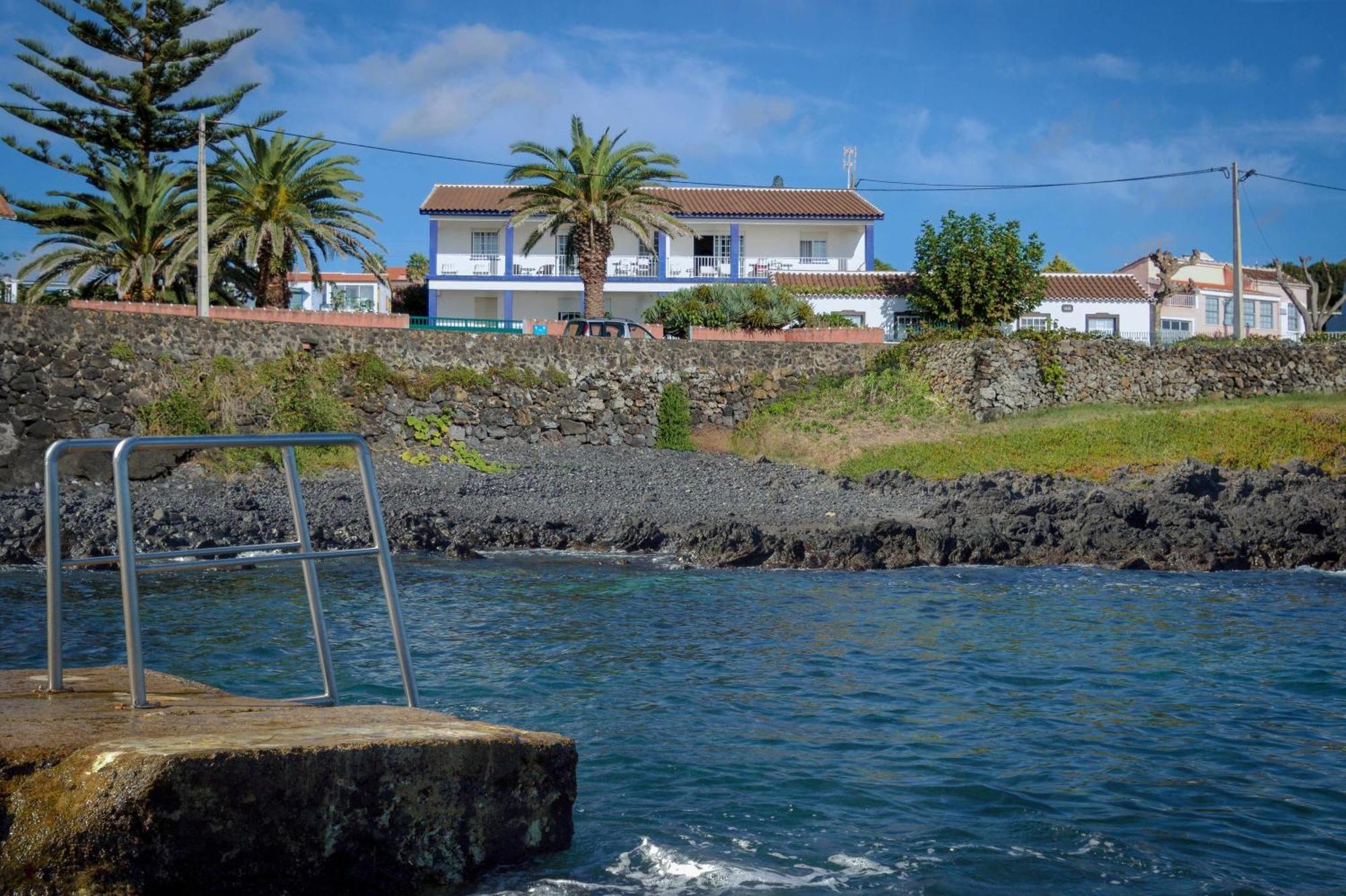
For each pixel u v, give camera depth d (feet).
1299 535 78.79
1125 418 122.93
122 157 150.41
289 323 112.88
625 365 127.34
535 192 153.17
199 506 81.25
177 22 148.97
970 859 20.93
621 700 34.81
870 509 91.91
